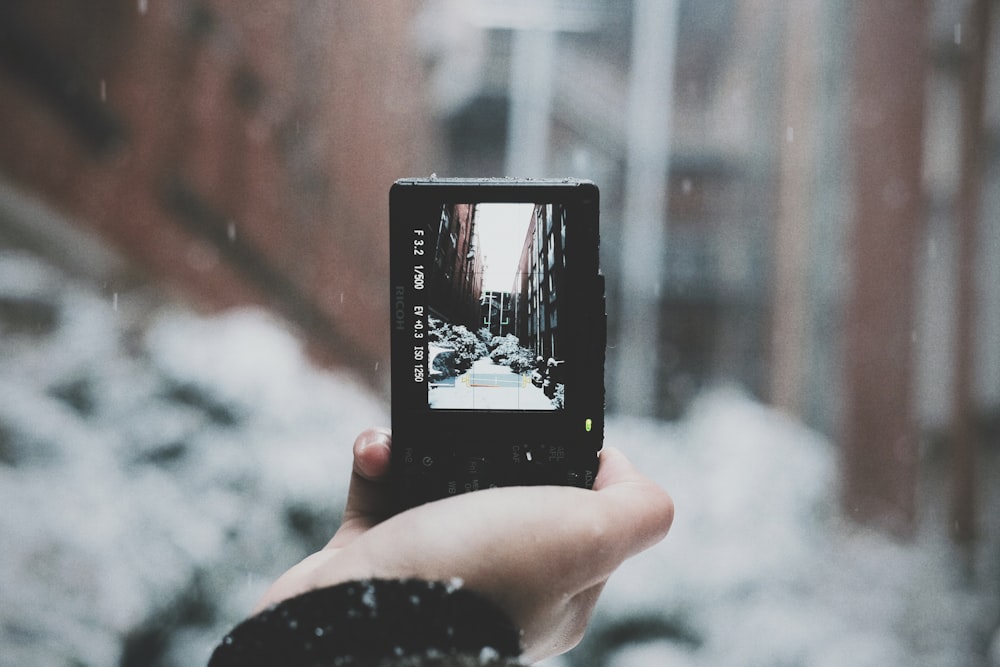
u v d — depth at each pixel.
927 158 12.39
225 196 8.70
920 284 12.06
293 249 11.16
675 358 29.20
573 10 31.11
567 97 31.12
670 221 30.11
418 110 21.66
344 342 14.09
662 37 31.34
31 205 5.45
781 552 8.03
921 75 12.45
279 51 10.29
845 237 13.38
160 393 4.80
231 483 4.40
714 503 8.95
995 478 10.98
